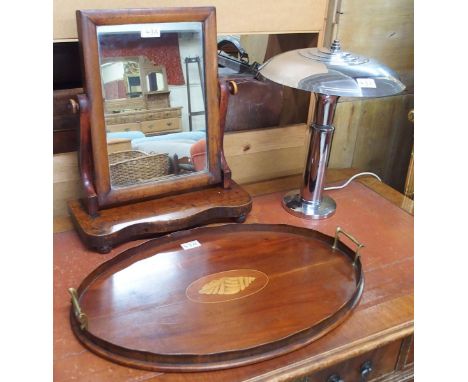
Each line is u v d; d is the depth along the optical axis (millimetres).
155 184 1082
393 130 1613
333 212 1256
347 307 913
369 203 1323
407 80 1536
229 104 1292
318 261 1045
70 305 888
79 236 1073
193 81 1070
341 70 1011
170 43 1024
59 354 786
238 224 1132
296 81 999
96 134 981
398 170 1713
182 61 1047
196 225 1144
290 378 779
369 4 1330
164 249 1053
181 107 1072
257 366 785
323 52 1084
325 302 924
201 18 1034
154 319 860
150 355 765
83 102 949
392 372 982
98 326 839
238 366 778
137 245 1040
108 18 936
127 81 995
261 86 1323
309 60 1053
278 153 1401
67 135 1103
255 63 1350
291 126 1390
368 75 1008
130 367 767
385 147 1635
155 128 1055
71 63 1099
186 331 836
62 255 1015
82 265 987
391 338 872
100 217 1035
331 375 875
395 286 995
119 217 1039
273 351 804
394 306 938
